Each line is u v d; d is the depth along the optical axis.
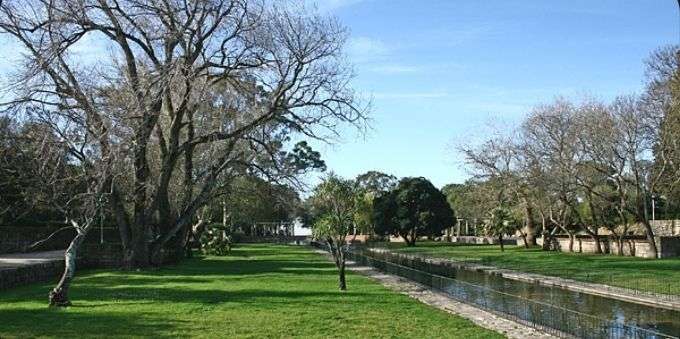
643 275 32.25
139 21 31.22
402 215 78.00
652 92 43.56
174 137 34.00
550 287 29.84
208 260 45.56
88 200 21.11
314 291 22.80
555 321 16.55
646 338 14.83
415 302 19.83
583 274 33.97
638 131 45.09
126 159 28.78
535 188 52.94
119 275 30.17
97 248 36.09
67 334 13.01
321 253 59.09
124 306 17.78
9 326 13.96
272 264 40.69
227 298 20.16
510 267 41.00
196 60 32.91
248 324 14.66
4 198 39.75
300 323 14.91
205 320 15.20
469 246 75.50
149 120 28.94
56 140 24.75
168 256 39.72
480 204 66.00
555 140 48.81
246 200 56.97
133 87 28.81
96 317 15.51
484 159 60.81
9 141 29.11
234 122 36.50
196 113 36.81
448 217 79.44
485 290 22.23
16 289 22.86
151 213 34.16
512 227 62.81
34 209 41.94
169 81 29.34
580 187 49.59
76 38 29.70
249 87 34.56
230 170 41.41
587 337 14.58
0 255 38.44
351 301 19.67
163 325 14.38
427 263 48.28
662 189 47.41
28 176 31.25
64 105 26.61
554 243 61.66
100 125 24.69
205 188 36.62
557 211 60.72
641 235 55.38
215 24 31.89
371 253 63.28
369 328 14.37
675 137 41.22
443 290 24.69
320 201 25.89
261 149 39.78
